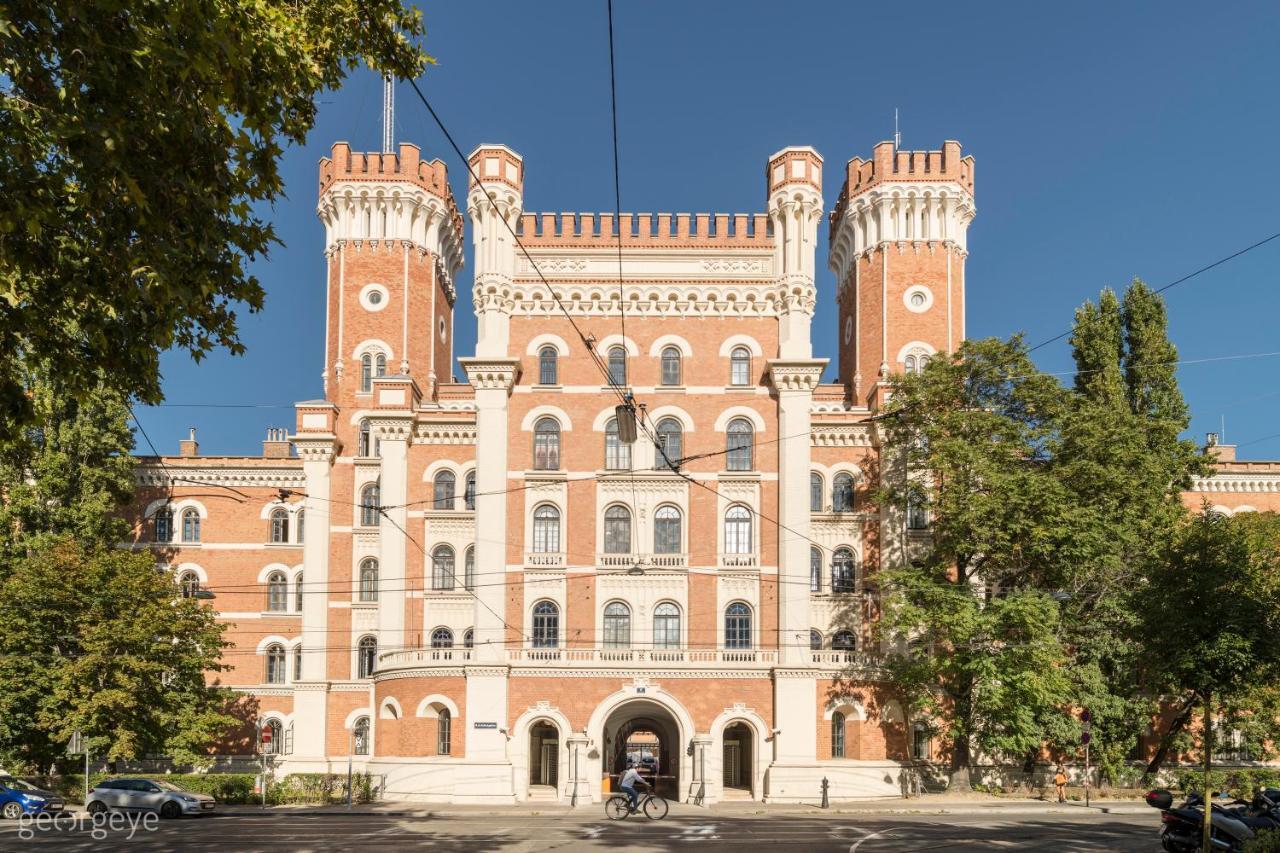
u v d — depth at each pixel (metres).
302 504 71.50
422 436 67.44
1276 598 31.09
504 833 37.41
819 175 64.00
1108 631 55.75
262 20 18.89
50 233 17.80
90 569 54.72
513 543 60.41
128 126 16.47
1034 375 57.94
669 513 61.12
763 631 59.47
